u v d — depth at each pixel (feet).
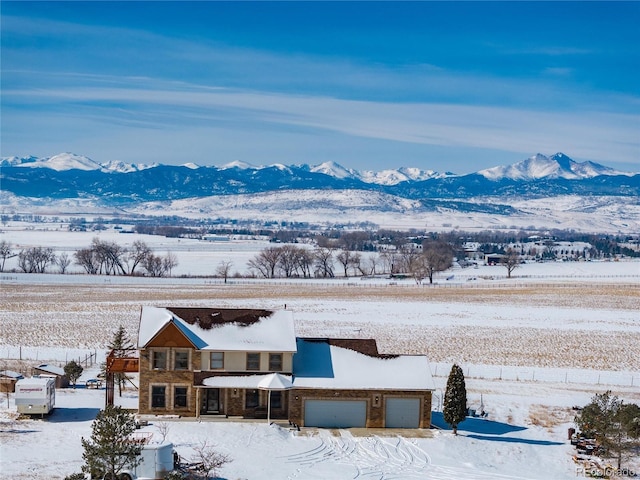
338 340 192.13
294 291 502.38
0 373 200.03
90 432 164.45
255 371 179.01
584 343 313.12
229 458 152.46
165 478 132.67
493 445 169.68
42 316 355.56
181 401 178.09
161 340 175.94
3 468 139.54
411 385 177.88
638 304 450.30
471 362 266.16
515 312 406.82
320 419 176.96
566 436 180.14
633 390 229.66
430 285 577.43
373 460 156.66
